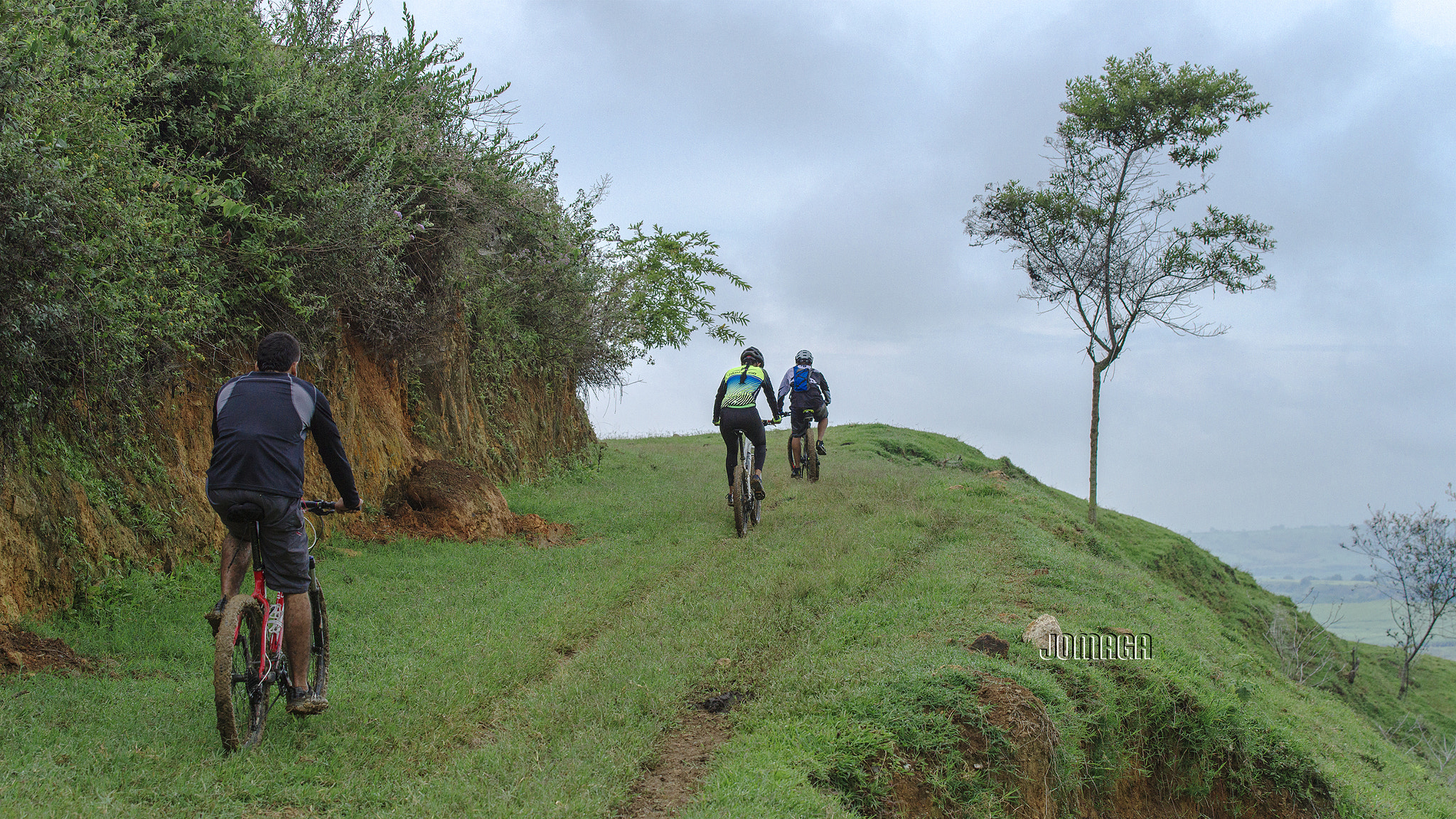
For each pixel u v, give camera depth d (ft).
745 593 24.72
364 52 30.48
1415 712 76.23
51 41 17.92
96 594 18.78
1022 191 53.93
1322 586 625.00
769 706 17.48
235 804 11.97
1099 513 87.10
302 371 27.14
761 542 31.45
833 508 37.35
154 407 22.15
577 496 40.16
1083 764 19.17
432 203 32.58
